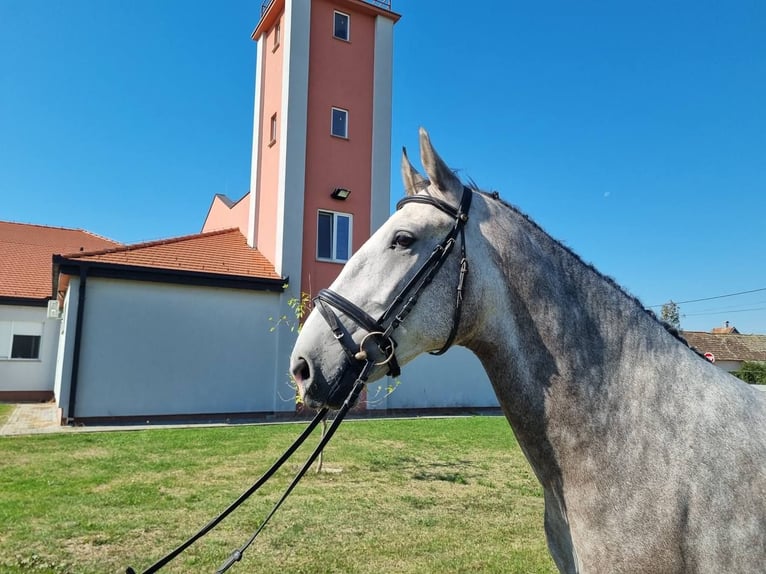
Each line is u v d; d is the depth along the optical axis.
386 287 1.82
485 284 1.86
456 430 12.16
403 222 1.87
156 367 13.23
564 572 1.82
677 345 1.88
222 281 14.08
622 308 1.90
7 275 19.56
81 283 12.51
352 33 17.22
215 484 6.79
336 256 16.33
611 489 1.65
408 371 16.67
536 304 1.86
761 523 1.55
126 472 7.38
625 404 1.73
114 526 5.13
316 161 16.12
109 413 12.62
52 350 18.47
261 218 16.95
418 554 4.63
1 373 17.80
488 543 4.93
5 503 5.81
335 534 5.09
